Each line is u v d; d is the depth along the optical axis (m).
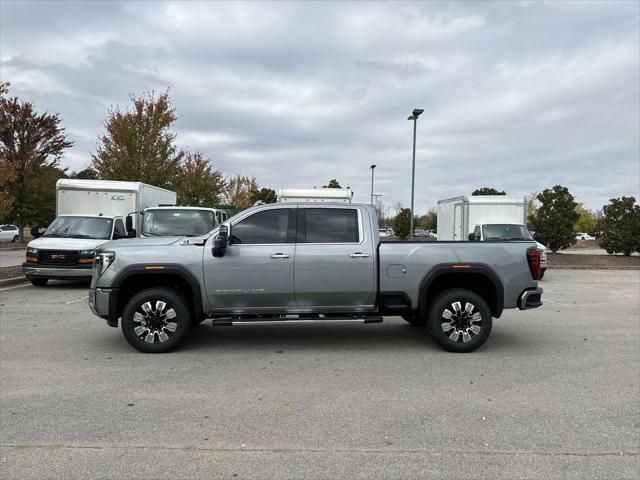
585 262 24.66
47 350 7.24
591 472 3.74
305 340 8.00
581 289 15.29
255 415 4.80
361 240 7.32
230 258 7.12
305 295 7.22
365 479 3.63
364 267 7.22
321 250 7.21
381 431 4.45
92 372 6.18
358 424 4.61
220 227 7.24
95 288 7.17
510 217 19.92
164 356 6.96
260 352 7.21
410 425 4.59
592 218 70.38
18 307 10.94
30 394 5.36
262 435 4.36
